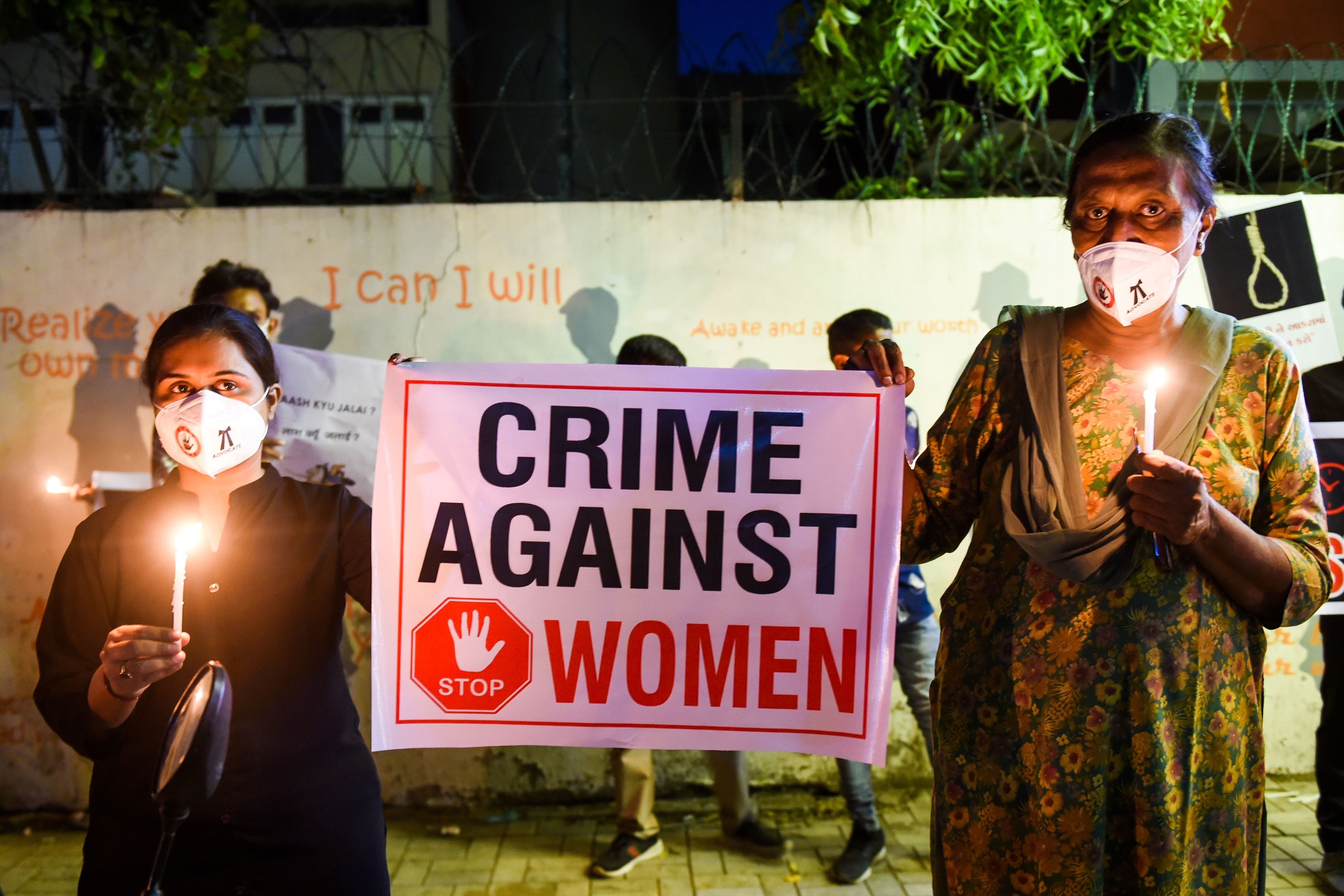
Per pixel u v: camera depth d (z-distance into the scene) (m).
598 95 5.89
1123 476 1.40
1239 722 1.42
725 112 4.48
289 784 1.52
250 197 4.26
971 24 4.04
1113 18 4.16
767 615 1.75
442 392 1.78
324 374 3.23
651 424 1.77
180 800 1.17
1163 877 1.36
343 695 1.65
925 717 3.45
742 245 3.95
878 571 1.75
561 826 3.82
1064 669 1.41
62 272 3.88
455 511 1.76
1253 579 1.35
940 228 3.95
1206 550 1.34
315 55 6.49
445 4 6.57
